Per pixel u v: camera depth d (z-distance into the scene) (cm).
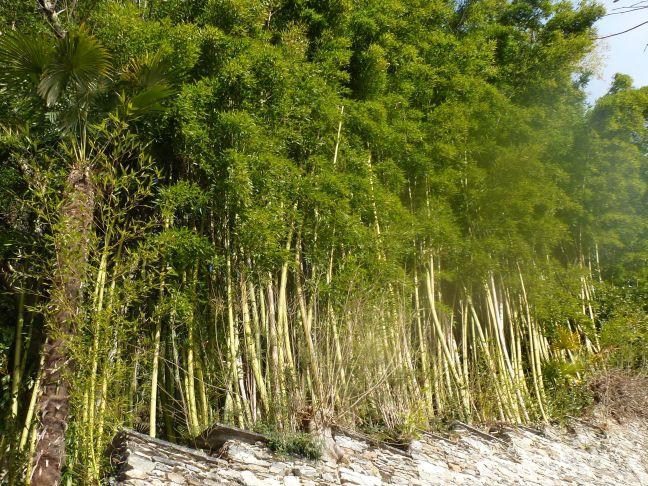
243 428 482
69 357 402
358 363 570
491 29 1119
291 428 495
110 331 414
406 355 632
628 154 1105
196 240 510
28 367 475
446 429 647
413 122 794
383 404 590
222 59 603
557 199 949
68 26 581
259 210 544
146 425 492
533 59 1120
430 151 801
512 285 845
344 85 803
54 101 469
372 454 524
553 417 804
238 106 600
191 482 404
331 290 591
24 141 502
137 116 509
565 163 1052
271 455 462
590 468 736
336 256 645
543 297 873
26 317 493
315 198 606
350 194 650
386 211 688
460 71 934
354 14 814
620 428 876
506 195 818
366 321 589
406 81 839
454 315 789
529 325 853
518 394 768
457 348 748
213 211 560
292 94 641
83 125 480
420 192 786
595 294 1061
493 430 702
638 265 1124
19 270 496
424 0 942
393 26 855
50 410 391
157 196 550
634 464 809
